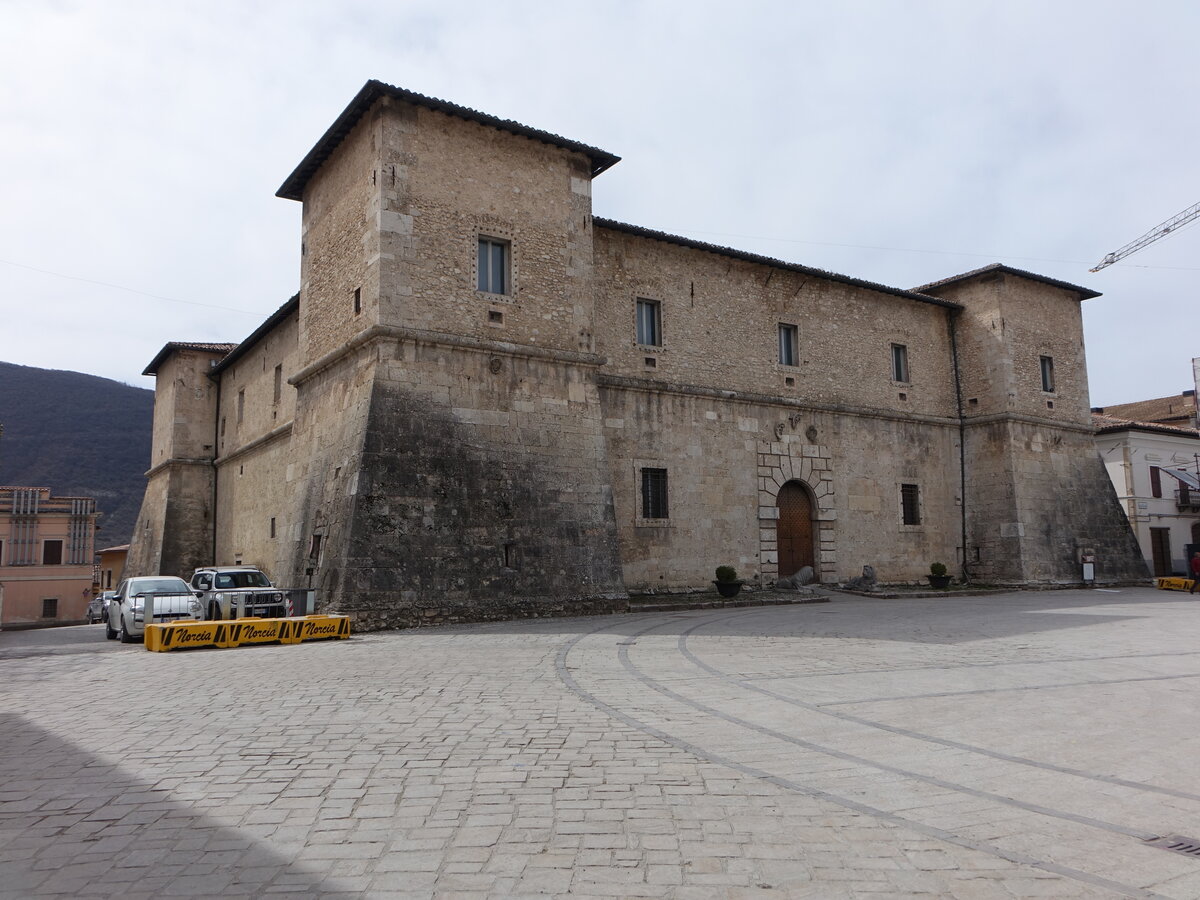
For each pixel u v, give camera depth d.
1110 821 5.39
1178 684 10.31
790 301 28.28
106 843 5.08
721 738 7.53
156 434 38.59
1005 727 8.02
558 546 20.14
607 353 23.89
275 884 4.45
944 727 8.01
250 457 30.73
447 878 4.50
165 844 5.05
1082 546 31.84
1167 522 40.66
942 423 31.59
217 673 11.55
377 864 4.70
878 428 29.89
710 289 26.36
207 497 35.31
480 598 18.56
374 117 19.92
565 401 21.28
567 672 11.09
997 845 4.95
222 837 5.15
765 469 26.64
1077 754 7.05
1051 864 4.67
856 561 28.44
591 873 4.55
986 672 11.23
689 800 5.77
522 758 6.83
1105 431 40.50
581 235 22.27
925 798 5.86
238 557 31.17
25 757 7.10
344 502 18.22
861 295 30.30
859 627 16.89
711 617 19.39
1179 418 48.50
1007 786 6.14
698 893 4.29
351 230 20.72
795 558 27.38
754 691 9.79
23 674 12.04
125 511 99.25
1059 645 14.00
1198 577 29.34
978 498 31.53
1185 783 6.23
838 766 6.66
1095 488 33.25
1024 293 32.50
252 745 7.35
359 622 16.89
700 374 25.67
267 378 29.61
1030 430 31.59
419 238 19.62
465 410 19.66
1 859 4.84
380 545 17.66
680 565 24.39
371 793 5.96
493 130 21.12
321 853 4.87
